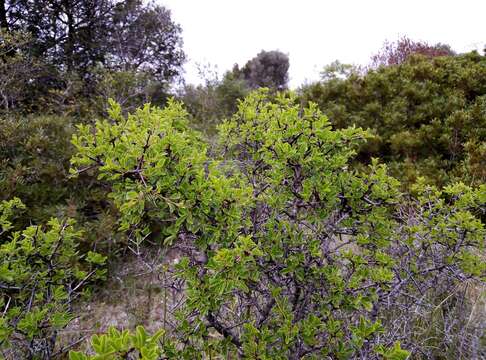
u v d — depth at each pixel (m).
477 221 1.94
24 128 4.14
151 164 1.32
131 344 0.84
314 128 1.59
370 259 2.00
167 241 1.38
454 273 2.00
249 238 1.25
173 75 11.72
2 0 8.17
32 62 6.52
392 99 5.59
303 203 1.68
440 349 2.11
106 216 3.77
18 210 3.46
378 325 1.41
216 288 1.26
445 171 4.14
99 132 1.36
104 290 3.29
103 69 7.50
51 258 1.77
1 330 1.49
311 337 1.48
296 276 1.60
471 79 5.26
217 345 1.66
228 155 2.31
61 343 2.50
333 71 6.85
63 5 8.91
